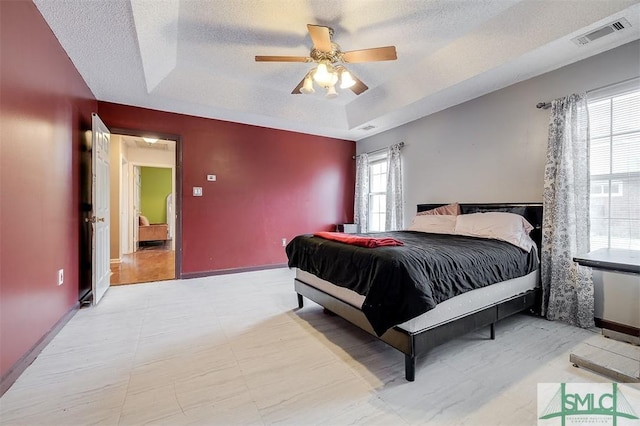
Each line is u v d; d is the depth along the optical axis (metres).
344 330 2.45
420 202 4.38
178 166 4.16
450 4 2.36
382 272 1.78
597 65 2.57
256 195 4.76
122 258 5.89
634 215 2.42
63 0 1.94
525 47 2.53
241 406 1.49
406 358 1.73
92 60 2.69
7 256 1.66
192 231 4.25
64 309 2.53
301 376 1.77
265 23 2.59
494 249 2.37
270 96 4.09
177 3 2.29
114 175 5.36
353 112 4.65
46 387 1.63
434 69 3.25
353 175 5.81
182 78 3.47
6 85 1.68
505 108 3.27
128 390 1.62
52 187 2.28
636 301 2.34
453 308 1.95
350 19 2.54
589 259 1.83
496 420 1.40
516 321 2.67
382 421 1.39
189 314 2.80
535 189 3.01
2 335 1.60
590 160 2.63
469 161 3.67
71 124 2.70
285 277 4.32
